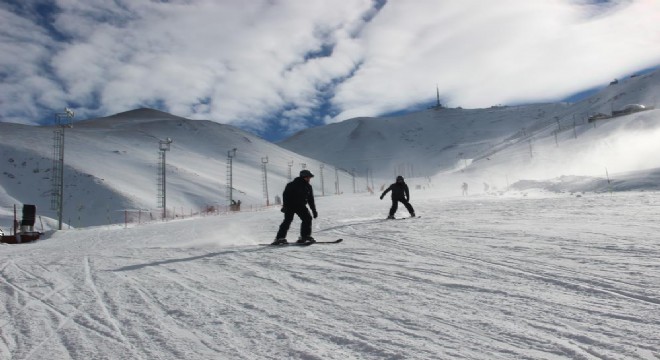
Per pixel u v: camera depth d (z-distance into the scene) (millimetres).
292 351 3215
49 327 4105
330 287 5297
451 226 11680
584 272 5254
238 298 4957
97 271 7270
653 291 4258
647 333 3164
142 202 72062
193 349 3365
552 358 2834
